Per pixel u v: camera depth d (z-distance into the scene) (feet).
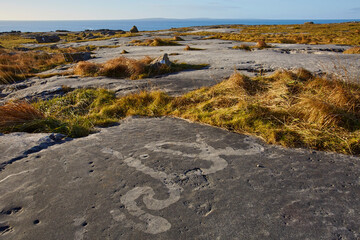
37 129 13.34
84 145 11.21
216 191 7.75
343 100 13.48
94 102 19.15
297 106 13.38
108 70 29.89
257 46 57.16
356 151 9.98
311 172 8.67
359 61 30.89
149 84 23.41
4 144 11.06
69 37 167.73
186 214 6.78
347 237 5.93
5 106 14.48
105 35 165.17
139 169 9.10
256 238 5.95
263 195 7.50
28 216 6.79
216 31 142.41
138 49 64.69
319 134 11.19
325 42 70.18
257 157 9.83
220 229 6.23
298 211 6.81
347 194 7.47
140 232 6.19
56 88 23.85
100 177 8.59
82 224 6.48
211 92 17.98
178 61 37.22
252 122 13.03
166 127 13.48
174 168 9.13
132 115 16.11
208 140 11.52
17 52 65.46
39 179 8.48
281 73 20.12
